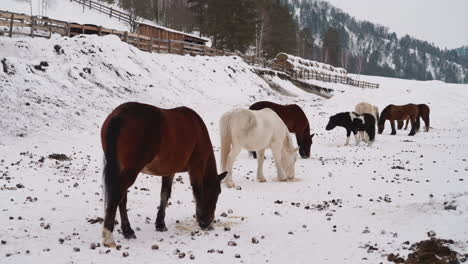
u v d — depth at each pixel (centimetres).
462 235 585
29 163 1095
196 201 677
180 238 630
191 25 6244
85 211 738
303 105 3033
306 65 5500
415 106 2136
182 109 664
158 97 2275
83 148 1398
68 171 1072
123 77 2255
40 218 664
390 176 1166
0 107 1511
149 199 873
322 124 2316
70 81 1952
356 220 745
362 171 1240
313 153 1591
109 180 530
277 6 6288
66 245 550
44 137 1456
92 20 3959
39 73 1859
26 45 2039
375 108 2166
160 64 2758
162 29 3491
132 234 607
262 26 5375
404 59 19588
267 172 1249
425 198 904
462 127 2427
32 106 1611
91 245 545
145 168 616
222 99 2761
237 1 4647
